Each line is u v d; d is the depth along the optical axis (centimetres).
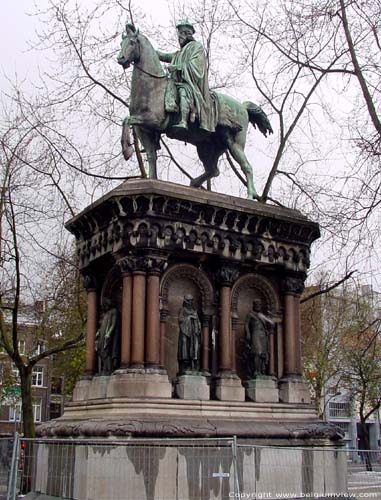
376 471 1498
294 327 1580
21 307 2914
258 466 1338
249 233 1534
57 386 7931
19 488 1552
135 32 1563
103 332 1495
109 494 1224
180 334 1438
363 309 3628
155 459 1247
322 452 1445
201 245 1462
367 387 4988
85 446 1276
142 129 1573
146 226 1400
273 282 1609
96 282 1620
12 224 2298
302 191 2234
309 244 1645
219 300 1496
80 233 1625
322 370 4438
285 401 1515
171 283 1483
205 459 1287
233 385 1438
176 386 1407
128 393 1328
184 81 1560
